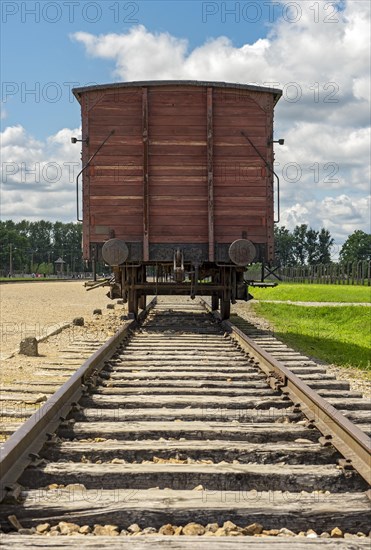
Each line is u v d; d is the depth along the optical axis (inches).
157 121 557.9
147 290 657.0
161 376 344.8
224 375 345.7
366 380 435.5
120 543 136.9
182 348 466.6
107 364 370.6
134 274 621.3
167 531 151.9
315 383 340.8
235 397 286.0
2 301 1221.7
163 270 676.7
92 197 556.7
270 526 156.6
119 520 156.6
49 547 134.8
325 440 211.2
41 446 198.7
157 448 206.4
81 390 281.9
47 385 346.0
